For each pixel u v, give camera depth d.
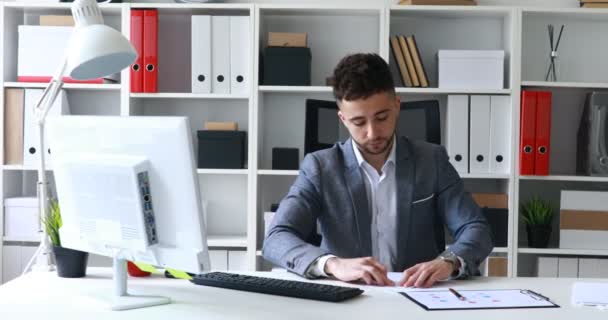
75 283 1.69
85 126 1.53
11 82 3.34
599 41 3.52
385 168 2.04
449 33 3.54
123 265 1.54
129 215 1.46
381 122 1.81
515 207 3.25
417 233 2.01
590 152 3.27
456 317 1.34
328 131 2.97
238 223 3.61
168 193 1.42
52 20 3.36
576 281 1.75
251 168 3.29
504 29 3.45
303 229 1.92
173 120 1.39
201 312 1.38
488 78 3.28
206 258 1.42
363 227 1.98
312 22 3.57
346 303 1.46
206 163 3.33
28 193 3.60
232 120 3.58
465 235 1.87
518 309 1.42
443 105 3.52
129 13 3.34
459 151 3.27
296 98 3.58
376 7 3.29
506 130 3.27
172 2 3.53
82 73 1.85
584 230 3.26
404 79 3.33
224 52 3.31
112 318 1.34
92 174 1.51
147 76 3.31
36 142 3.34
